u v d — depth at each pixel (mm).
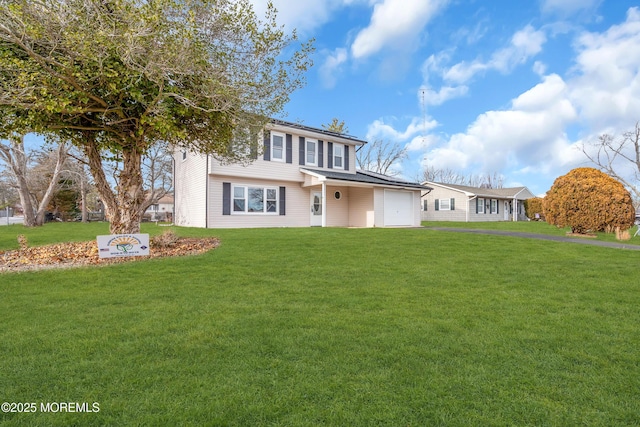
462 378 2371
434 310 3861
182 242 8711
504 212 36156
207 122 8219
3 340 2914
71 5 5754
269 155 16344
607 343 2988
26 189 18938
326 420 1910
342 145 19438
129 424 1863
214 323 3377
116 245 6586
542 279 5418
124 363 2545
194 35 6453
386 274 5660
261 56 7414
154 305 3930
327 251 7770
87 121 7680
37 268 5691
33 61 5863
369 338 3047
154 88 6785
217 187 15141
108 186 8219
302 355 2703
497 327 3350
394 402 2082
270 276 5406
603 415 1961
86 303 3971
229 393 2162
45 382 2271
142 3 5977
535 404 2066
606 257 7504
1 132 6984
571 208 12883
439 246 8828
